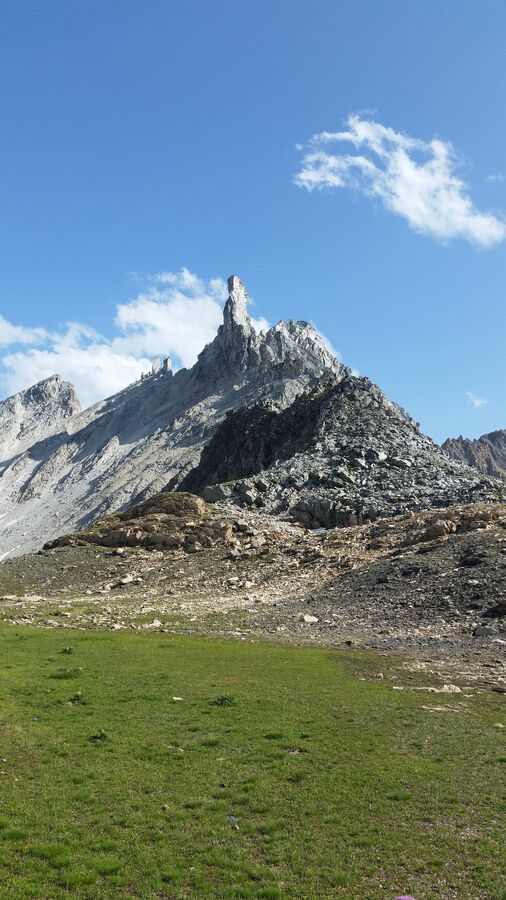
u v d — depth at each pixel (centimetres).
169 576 7344
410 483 10369
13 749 2055
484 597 4709
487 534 6203
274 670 3322
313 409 16988
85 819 1580
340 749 2088
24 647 3919
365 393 15675
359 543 7412
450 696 2777
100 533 9262
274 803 1680
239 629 4847
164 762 1969
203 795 1730
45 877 1317
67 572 7862
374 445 12369
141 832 1520
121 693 2792
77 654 3694
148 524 9169
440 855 1412
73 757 2005
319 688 2922
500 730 2288
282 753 2042
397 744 2141
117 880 1309
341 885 1298
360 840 1474
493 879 1309
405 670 3316
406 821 1574
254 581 6756
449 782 1811
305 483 10881
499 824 1548
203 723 2358
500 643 3859
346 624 4778
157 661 3528
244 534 8694
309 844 1462
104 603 6238
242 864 1377
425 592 5150
